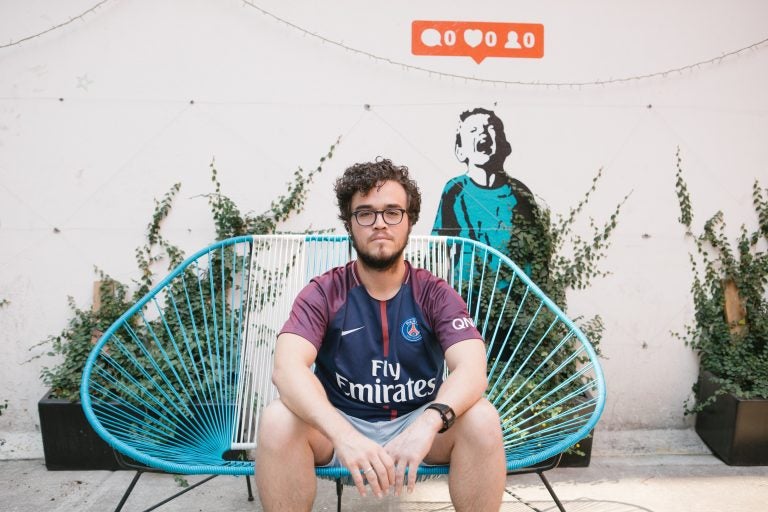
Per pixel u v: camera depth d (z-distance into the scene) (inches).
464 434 50.2
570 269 104.7
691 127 104.7
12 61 95.5
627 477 89.7
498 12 101.1
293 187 101.3
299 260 79.7
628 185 104.7
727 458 94.3
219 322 98.0
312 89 100.2
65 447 87.9
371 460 45.0
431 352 56.8
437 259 80.5
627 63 103.0
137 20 96.8
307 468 50.3
